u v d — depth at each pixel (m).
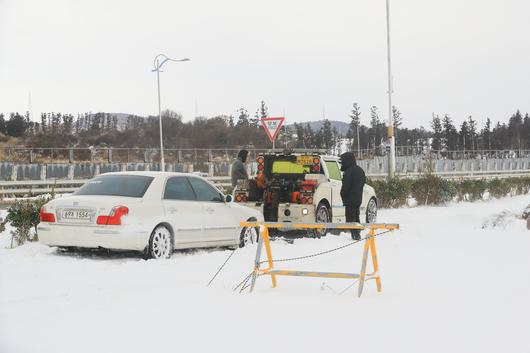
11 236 14.73
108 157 40.03
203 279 9.17
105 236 10.70
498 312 6.84
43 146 58.91
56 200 11.34
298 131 74.12
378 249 12.55
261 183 15.96
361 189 14.64
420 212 23.62
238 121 75.50
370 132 84.25
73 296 7.90
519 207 24.75
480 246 12.73
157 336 6.00
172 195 11.84
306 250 12.56
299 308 7.20
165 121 66.75
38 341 5.85
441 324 6.35
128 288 8.44
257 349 5.54
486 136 94.00
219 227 12.65
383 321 6.51
